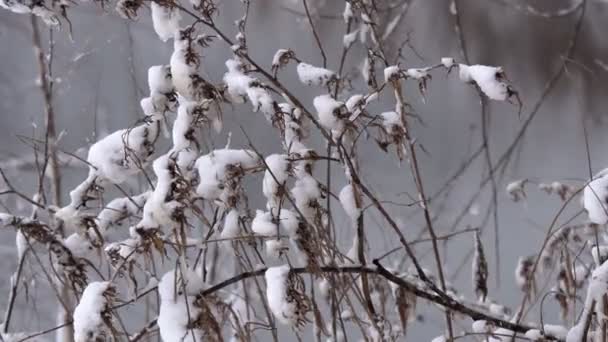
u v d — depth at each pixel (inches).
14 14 242.7
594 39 317.4
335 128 148.0
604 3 315.0
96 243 148.6
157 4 148.1
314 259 145.6
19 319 177.0
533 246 223.5
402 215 188.2
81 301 143.9
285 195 146.5
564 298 151.9
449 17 331.9
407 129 149.9
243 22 151.6
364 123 150.6
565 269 151.9
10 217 147.8
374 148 191.2
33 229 147.8
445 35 335.0
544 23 326.3
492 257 216.1
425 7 327.3
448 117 328.5
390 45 172.1
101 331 143.4
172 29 148.4
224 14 241.0
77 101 183.6
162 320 143.6
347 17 157.5
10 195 195.3
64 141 182.2
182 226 143.7
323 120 148.0
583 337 145.7
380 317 150.1
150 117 147.4
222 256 161.8
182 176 144.3
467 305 153.6
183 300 144.0
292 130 147.9
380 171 204.1
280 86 149.7
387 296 157.2
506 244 226.2
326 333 146.9
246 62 155.1
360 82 173.0
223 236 146.4
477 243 155.8
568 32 323.3
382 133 150.0
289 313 143.6
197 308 143.7
